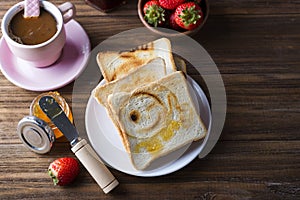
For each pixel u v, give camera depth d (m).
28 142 0.80
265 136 0.83
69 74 0.86
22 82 0.85
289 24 0.92
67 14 0.85
